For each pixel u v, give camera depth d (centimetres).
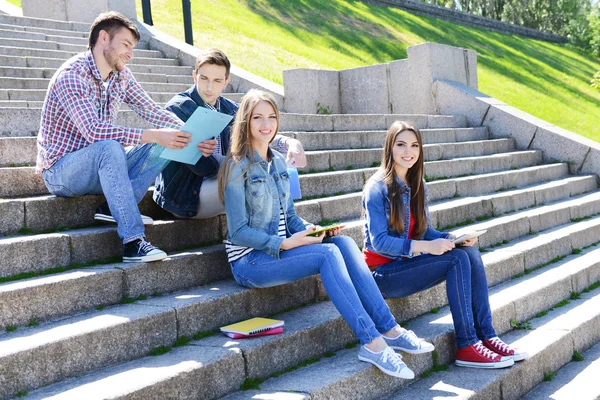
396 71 1044
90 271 346
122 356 311
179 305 342
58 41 978
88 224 407
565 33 3728
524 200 745
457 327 397
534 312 504
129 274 355
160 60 984
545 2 3766
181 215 417
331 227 366
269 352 335
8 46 877
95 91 389
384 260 414
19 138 459
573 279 566
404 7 2556
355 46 1822
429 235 424
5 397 266
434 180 722
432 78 1013
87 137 369
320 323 369
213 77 426
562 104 1741
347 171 630
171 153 373
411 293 414
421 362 383
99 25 382
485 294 402
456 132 905
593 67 2738
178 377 288
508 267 546
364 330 344
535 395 402
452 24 2592
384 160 417
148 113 416
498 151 918
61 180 382
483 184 753
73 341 291
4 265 337
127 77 408
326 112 1056
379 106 1060
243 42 1435
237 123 372
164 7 1564
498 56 2208
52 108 379
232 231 365
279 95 962
